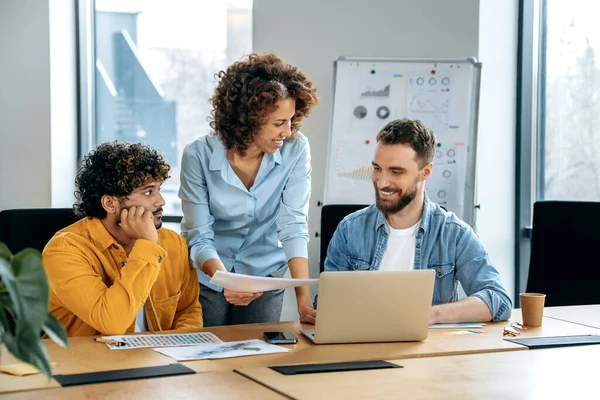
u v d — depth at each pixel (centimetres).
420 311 199
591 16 395
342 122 386
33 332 105
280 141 248
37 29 441
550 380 161
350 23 402
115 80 482
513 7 411
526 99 416
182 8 473
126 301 206
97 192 218
